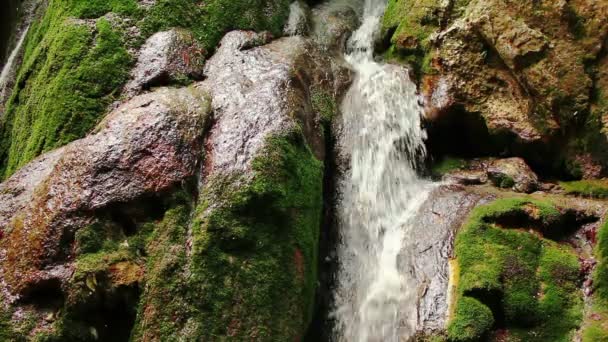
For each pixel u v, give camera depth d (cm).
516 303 404
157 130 400
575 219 454
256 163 396
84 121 471
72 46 502
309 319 422
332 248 493
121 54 498
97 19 520
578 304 409
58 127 471
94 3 527
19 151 520
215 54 539
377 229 507
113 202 374
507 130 533
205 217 375
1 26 792
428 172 566
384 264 470
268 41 582
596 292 408
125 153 388
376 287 460
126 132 398
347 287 479
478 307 398
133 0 532
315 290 439
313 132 487
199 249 368
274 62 506
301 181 424
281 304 393
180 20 541
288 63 508
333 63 589
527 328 404
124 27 514
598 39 495
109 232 371
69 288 350
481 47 548
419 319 412
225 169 395
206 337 356
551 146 520
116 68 491
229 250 378
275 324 386
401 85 573
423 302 419
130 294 360
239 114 430
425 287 427
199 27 549
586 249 439
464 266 420
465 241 433
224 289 370
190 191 392
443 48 566
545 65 508
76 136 468
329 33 655
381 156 539
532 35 512
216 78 490
